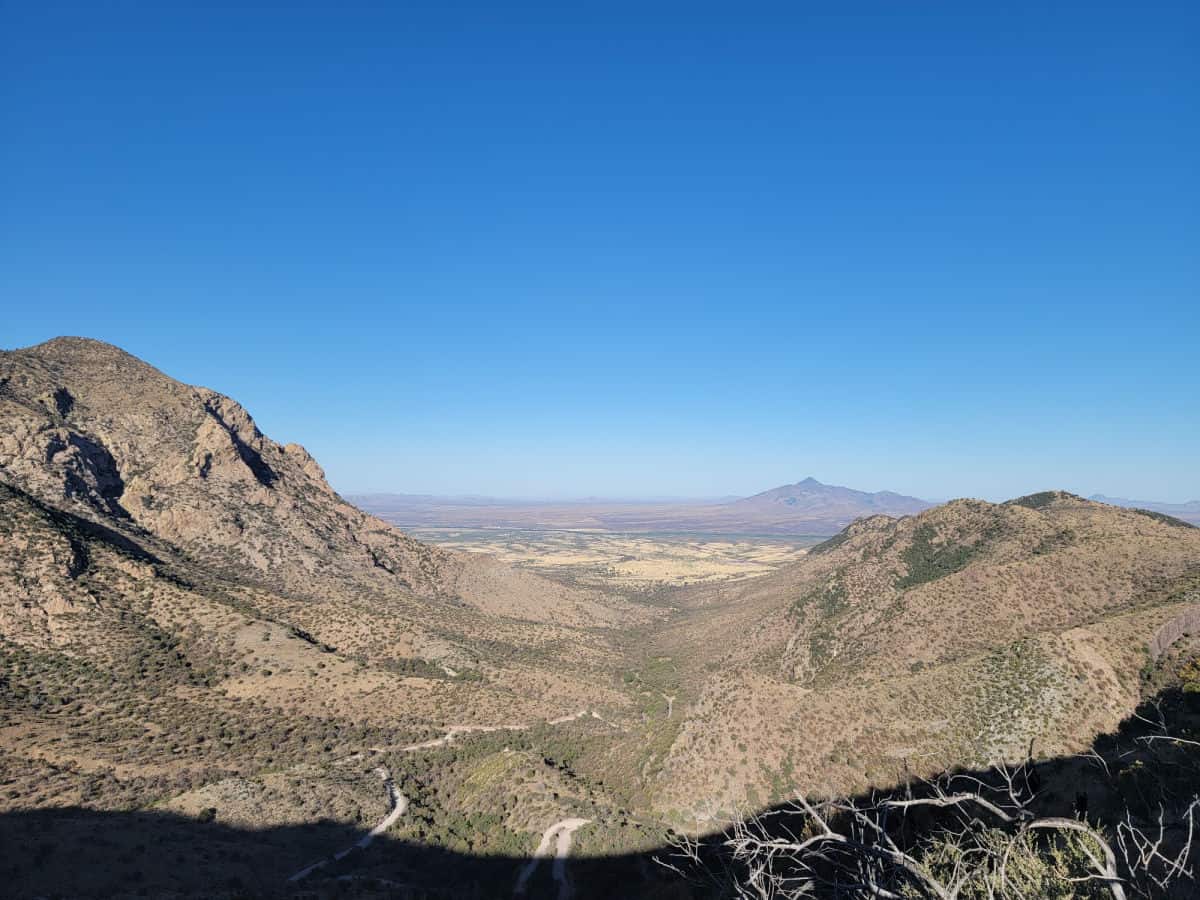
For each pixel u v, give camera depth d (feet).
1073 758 98.78
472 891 114.11
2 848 99.04
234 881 105.19
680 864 110.01
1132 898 24.17
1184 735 76.23
